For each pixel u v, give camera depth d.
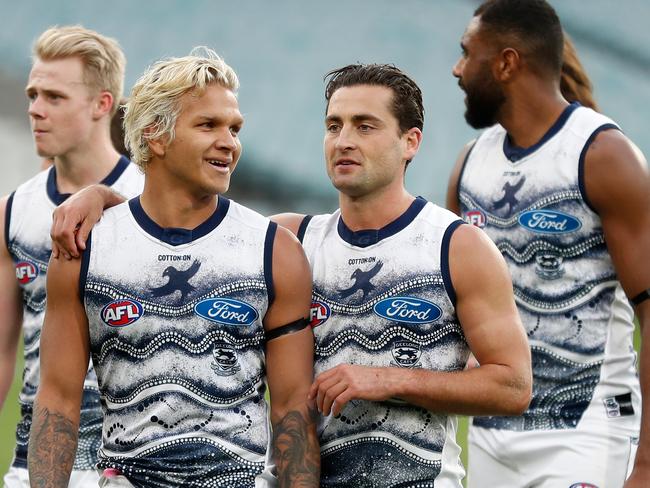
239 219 9.95
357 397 9.45
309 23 67.25
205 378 9.66
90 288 9.77
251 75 64.00
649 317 11.76
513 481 12.62
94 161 13.30
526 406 9.85
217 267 9.75
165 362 9.67
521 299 12.49
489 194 12.84
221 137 9.61
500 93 12.70
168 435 9.67
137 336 9.71
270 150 58.50
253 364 9.86
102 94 13.27
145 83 9.73
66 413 9.98
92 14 66.81
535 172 12.47
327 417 10.20
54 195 13.09
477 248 9.90
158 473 9.66
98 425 12.67
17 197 13.16
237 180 56.22
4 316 12.92
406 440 10.03
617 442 12.15
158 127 9.61
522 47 12.52
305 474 9.77
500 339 9.73
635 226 11.84
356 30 67.00
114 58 13.43
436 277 9.92
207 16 67.31
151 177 9.88
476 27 12.83
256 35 66.56
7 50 62.38
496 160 12.90
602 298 12.22
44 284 12.79
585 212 12.15
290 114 61.16
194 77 9.56
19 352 30.62
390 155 9.89
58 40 13.05
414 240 10.05
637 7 68.88
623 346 12.38
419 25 67.06
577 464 12.07
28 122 52.59
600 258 12.19
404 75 10.02
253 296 9.73
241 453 9.76
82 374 10.02
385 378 9.53
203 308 9.67
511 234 12.59
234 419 9.75
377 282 10.05
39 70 13.06
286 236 9.98
